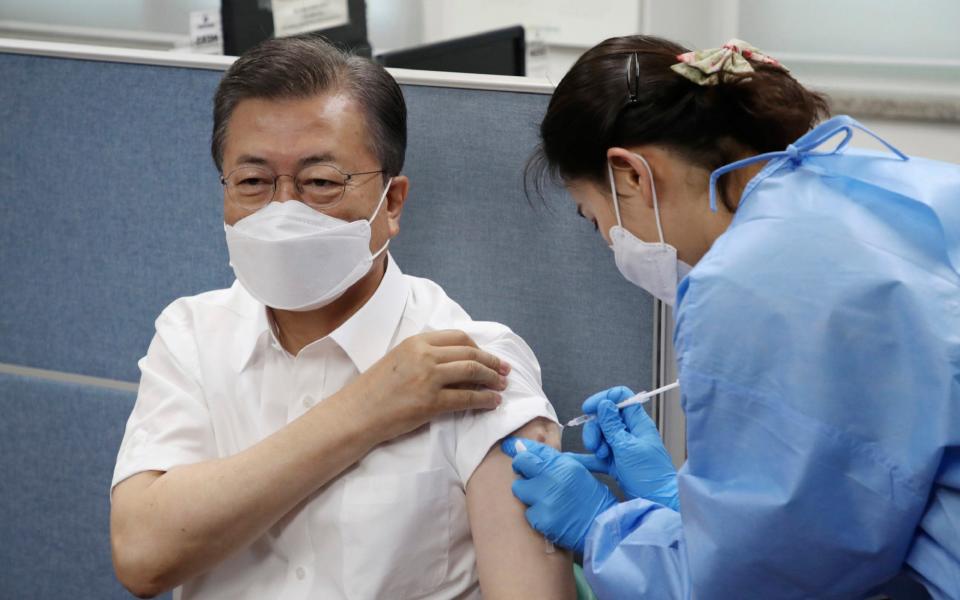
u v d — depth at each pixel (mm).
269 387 1312
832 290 951
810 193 1007
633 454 1245
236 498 1174
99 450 1682
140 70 1554
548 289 1457
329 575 1243
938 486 935
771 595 1006
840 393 942
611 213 1161
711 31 3559
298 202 1203
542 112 1413
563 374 1477
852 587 989
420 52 2160
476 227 1472
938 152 3303
